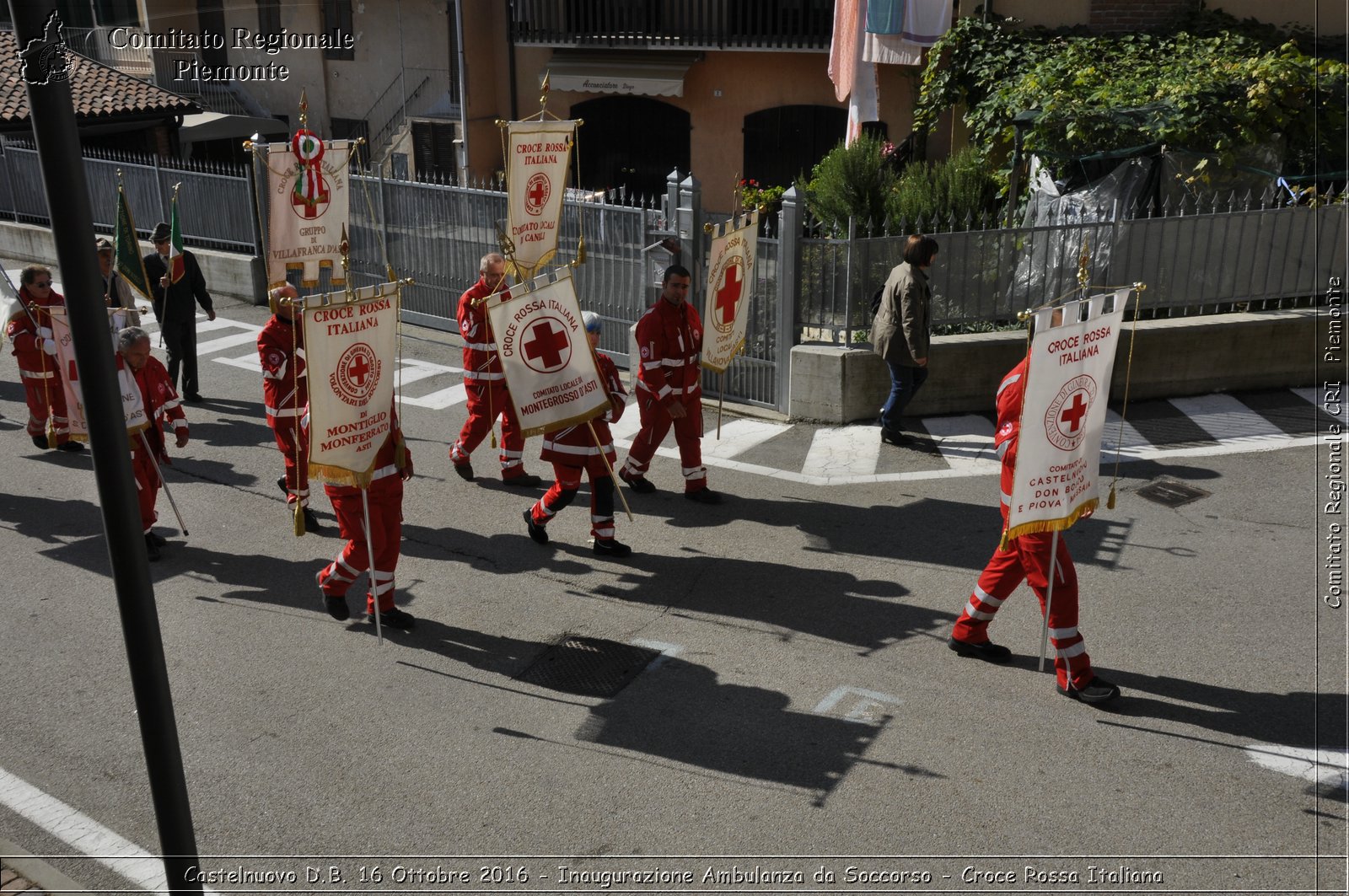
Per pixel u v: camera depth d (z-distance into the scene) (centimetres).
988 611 627
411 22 2458
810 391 1034
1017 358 1046
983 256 1041
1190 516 822
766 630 680
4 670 645
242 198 1520
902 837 495
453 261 1339
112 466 377
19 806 527
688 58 2269
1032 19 1498
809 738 569
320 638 679
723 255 862
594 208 1155
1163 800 516
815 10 2159
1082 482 590
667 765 550
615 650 660
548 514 784
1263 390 1085
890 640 664
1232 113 1212
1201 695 598
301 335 797
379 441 645
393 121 2539
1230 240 1075
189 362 1134
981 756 550
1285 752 549
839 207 1345
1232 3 1473
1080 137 1225
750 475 927
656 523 839
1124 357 1049
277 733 580
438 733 579
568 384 725
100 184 1706
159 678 400
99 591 743
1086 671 592
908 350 936
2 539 824
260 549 809
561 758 557
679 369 843
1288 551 764
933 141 1795
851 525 826
